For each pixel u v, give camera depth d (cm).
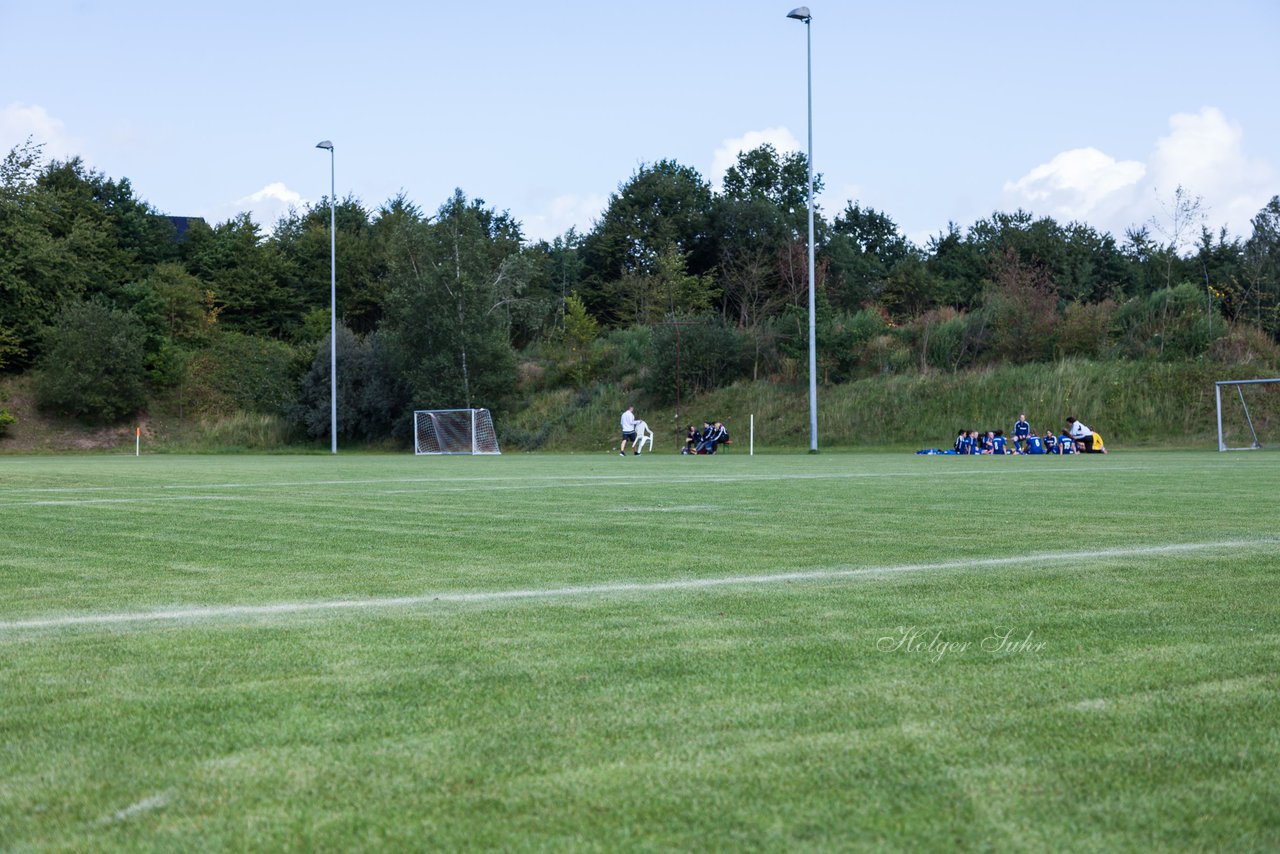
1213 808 301
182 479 2231
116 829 290
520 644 523
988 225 7694
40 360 6241
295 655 501
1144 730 371
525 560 851
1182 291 5038
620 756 345
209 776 329
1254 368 4666
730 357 5666
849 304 7031
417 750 353
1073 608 614
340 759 344
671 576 757
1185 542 939
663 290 6950
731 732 371
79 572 800
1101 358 4991
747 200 7825
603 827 289
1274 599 643
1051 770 331
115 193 7612
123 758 348
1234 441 4434
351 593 693
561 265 8081
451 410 5550
